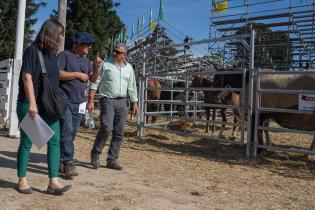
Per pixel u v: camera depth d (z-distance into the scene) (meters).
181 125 11.70
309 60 18.56
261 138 7.71
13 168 5.41
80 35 5.17
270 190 5.19
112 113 5.61
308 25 19.05
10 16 29.77
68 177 5.11
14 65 8.33
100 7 30.97
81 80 5.15
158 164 6.48
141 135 9.77
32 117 3.97
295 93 7.03
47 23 4.13
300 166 6.78
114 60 5.66
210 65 17.62
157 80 12.52
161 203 4.32
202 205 4.35
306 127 7.39
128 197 4.46
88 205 4.07
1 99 9.30
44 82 4.08
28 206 3.91
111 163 5.83
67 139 5.06
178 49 19.42
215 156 7.59
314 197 4.91
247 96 7.74
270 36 21.16
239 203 4.52
